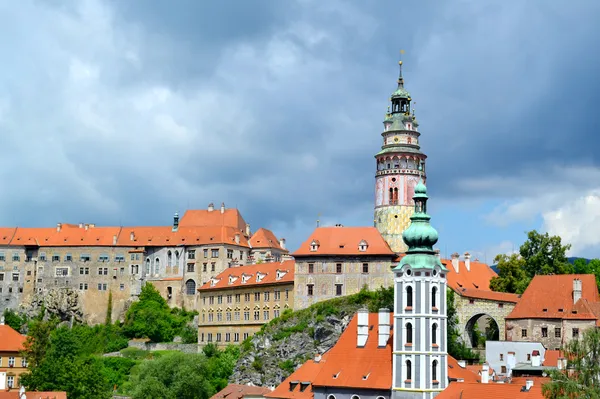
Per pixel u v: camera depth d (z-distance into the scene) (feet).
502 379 471.62
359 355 485.15
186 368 640.99
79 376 601.62
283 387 512.63
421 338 454.40
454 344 597.93
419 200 475.72
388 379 462.19
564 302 578.25
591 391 344.49
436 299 462.60
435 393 450.71
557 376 362.94
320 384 483.10
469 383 406.21
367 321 493.77
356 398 469.57
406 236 470.39
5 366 642.63
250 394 566.36
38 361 632.38
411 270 462.19
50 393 525.34
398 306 464.24
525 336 582.76
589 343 364.17
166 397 625.41
